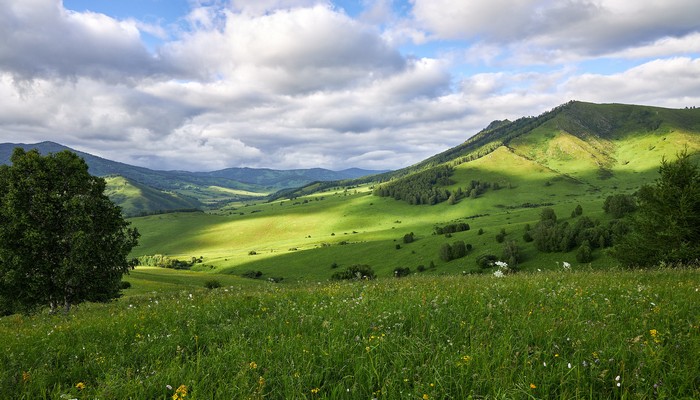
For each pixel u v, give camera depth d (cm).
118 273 3359
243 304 1002
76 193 3219
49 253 3017
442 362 462
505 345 495
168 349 604
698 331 524
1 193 2989
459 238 16662
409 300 873
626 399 366
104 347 641
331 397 407
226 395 416
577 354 462
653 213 3325
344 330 631
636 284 1046
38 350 644
